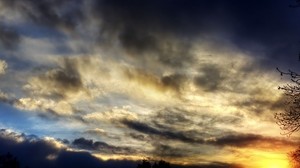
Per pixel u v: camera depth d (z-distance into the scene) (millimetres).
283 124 15477
